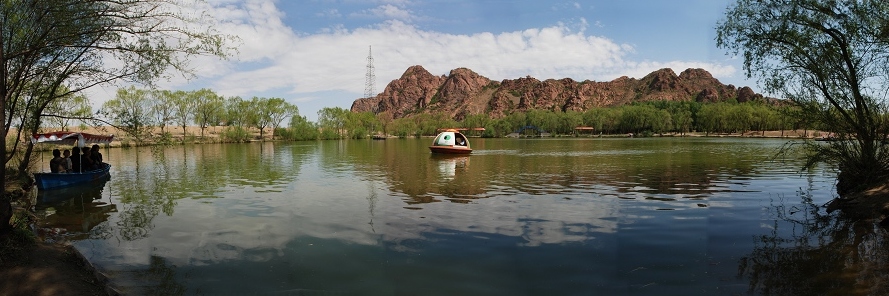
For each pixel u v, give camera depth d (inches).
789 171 851.4
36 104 642.8
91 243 368.8
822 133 565.3
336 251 334.6
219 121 3467.0
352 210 495.2
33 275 270.8
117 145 2138.3
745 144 2341.3
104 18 422.3
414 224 420.2
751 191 603.8
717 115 4790.8
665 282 263.4
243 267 300.5
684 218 434.6
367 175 874.1
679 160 1176.8
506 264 299.6
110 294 257.1
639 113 5452.8
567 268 290.0
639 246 339.0
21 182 692.7
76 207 541.3
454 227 405.7
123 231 410.6
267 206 527.2
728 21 559.2
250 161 1286.9
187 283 273.7
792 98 546.9
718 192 597.9
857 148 524.4
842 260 296.0
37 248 309.1
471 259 310.5
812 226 395.5
